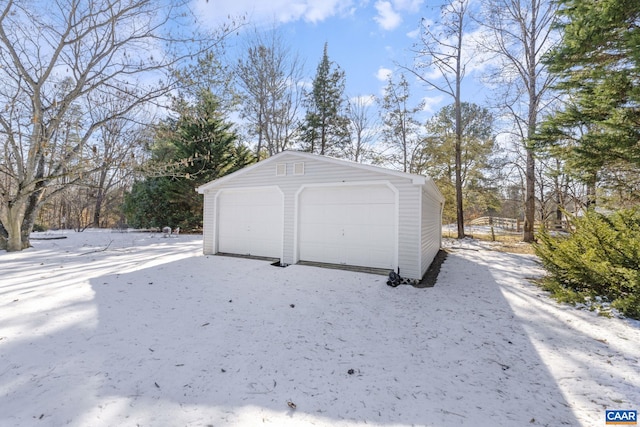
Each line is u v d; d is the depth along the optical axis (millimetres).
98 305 4398
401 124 20406
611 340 3525
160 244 12062
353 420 2170
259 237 8766
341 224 7426
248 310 4469
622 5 4906
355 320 4176
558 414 2254
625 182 7297
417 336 3676
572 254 5223
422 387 2602
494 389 2576
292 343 3420
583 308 4668
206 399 2357
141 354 3035
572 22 6184
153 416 2129
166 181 16906
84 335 3408
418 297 5277
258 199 8820
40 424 2012
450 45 16094
